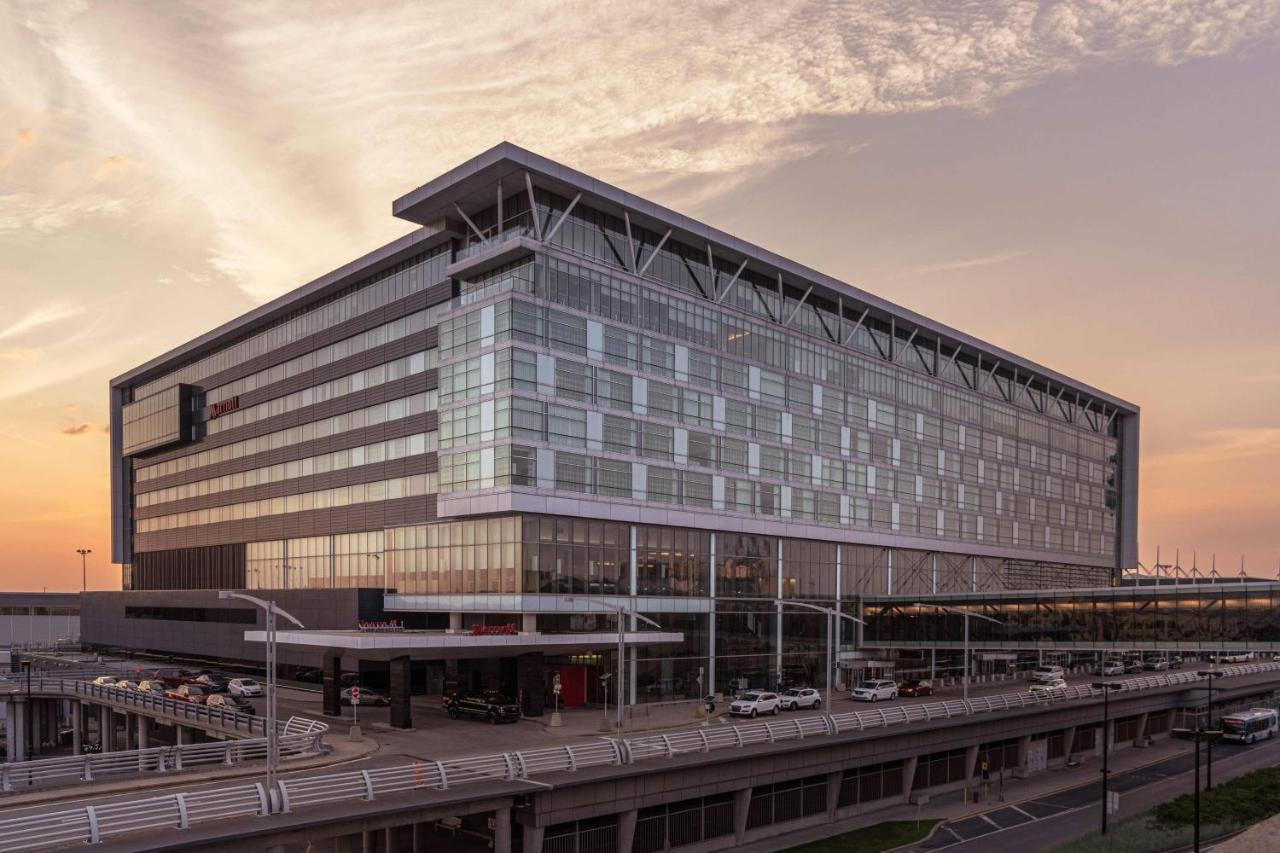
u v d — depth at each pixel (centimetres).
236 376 10812
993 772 6731
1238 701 10619
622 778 4222
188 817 3225
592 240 7356
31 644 15488
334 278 8888
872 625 9806
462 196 7188
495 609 6906
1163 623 8244
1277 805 5700
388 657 5900
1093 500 14400
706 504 8012
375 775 3906
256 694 7556
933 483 10888
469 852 4384
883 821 5422
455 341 7269
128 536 13388
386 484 8275
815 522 9131
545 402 6850
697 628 7925
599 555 7225
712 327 8256
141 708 7169
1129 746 8338
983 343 11625
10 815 3328
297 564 9519
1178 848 4697
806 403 9181
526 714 6388
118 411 13650
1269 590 7756
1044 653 11762
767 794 5047
